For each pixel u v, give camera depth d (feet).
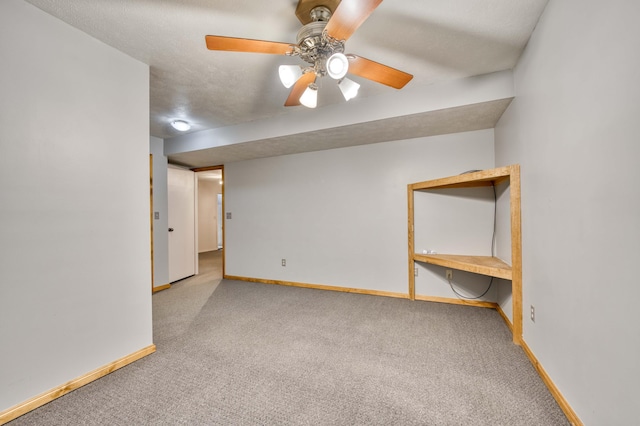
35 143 4.95
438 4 4.88
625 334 3.19
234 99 8.73
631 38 3.01
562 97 4.59
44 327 5.07
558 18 4.63
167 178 13.56
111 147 6.13
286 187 13.65
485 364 6.21
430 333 7.88
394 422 4.54
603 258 3.59
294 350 6.98
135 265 6.61
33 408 4.85
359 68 5.41
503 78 7.16
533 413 4.68
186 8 4.93
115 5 4.86
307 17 5.03
